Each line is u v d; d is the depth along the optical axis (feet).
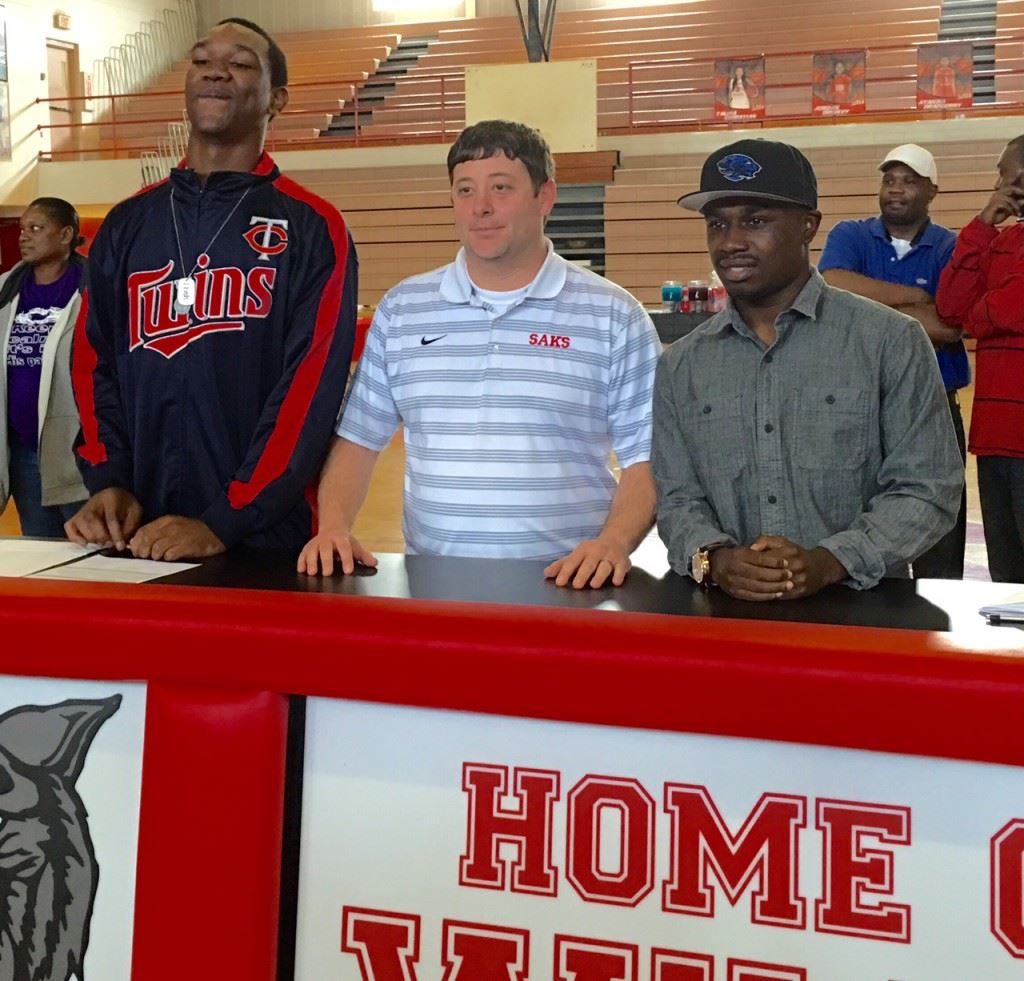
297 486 5.76
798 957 3.77
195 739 4.24
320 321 5.93
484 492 5.97
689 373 5.41
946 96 37.09
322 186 42.63
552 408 5.94
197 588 4.53
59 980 4.44
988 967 3.60
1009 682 3.41
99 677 4.29
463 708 3.95
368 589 4.62
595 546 5.03
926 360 5.08
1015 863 3.56
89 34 48.24
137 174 43.80
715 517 5.42
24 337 10.34
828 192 37.55
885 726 3.55
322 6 54.85
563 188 39.86
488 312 5.97
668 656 3.72
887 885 3.68
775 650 3.65
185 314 6.03
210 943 4.25
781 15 48.49
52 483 10.20
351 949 4.21
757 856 3.79
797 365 5.17
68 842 4.42
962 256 9.32
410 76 49.75
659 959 3.89
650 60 45.93
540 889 3.99
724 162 4.94
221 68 5.99
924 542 4.84
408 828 4.12
